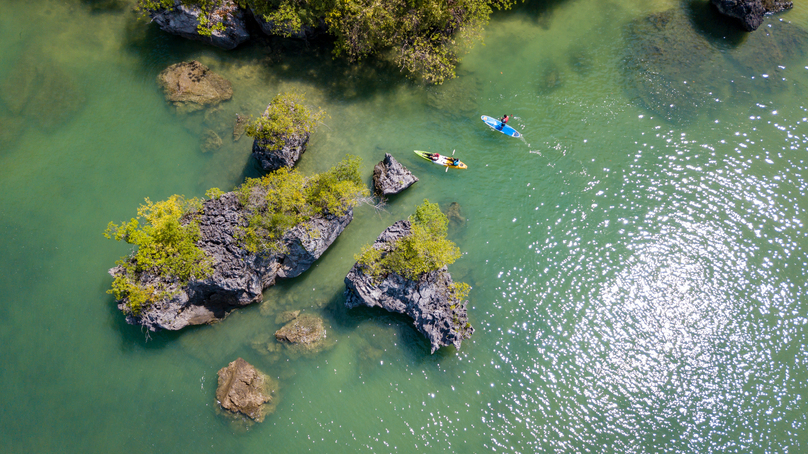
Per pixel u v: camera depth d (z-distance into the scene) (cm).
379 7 3759
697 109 4175
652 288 3481
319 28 4241
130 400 3036
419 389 3134
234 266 3117
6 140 3766
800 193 3834
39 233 3456
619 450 3009
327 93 4125
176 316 3136
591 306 3422
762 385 3178
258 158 3675
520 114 4138
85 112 3906
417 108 4122
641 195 3809
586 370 3228
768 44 4488
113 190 3634
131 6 4297
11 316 3203
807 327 3350
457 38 4409
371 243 3528
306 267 3412
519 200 3772
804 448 3002
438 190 3784
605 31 4553
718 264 3556
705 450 3011
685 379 3206
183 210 3294
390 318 3312
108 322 3203
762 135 4072
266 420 3008
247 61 4184
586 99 4216
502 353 3259
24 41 4097
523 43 4491
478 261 3550
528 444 3014
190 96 3925
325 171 3772
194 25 4078
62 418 2975
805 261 3566
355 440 2988
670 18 4597
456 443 3005
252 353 3178
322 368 3158
